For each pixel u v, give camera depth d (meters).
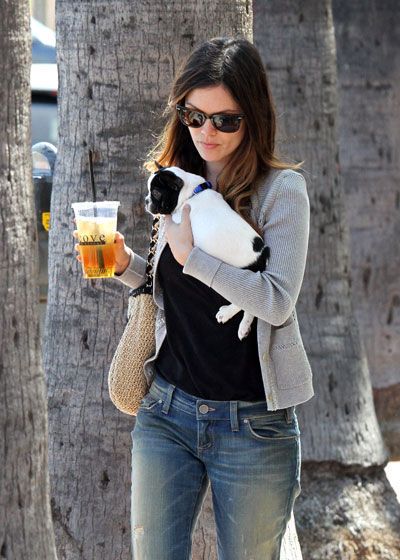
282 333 12.41
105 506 16.62
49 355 16.80
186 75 12.48
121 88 15.98
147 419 12.90
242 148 12.62
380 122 31.92
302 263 12.40
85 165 16.28
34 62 35.44
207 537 16.30
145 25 15.76
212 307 12.38
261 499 12.39
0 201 11.55
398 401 32.03
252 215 12.58
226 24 15.94
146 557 12.70
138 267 13.66
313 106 23.33
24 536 12.09
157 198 12.42
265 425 12.37
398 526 22.61
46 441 12.40
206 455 12.52
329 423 22.88
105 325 16.39
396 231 32.28
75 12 16.08
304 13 23.28
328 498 22.48
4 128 11.55
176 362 12.72
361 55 31.66
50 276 16.88
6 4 11.46
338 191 23.72
